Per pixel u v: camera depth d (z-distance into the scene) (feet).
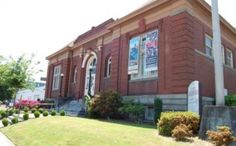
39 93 171.94
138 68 57.16
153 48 53.98
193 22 49.49
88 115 58.29
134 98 56.29
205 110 29.45
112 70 64.85
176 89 46.21
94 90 75.82
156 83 51.70
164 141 26.13
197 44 49.85
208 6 52.31
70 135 31.48
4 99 118.32
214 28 33.22
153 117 49.88
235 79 66.74
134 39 59.98
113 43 66.44
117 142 25.91
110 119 53.72
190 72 45.75
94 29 88.53
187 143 25.27
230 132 23.81
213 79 53.88
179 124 29.55
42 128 39.99
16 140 36.27
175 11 49.73
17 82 72.64
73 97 88.69
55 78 106.22
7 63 77.00
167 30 50.90
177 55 47.26
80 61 87.97
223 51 63.21
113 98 55.06
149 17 55.98
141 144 24.90
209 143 25.09
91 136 29.30
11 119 59.47
